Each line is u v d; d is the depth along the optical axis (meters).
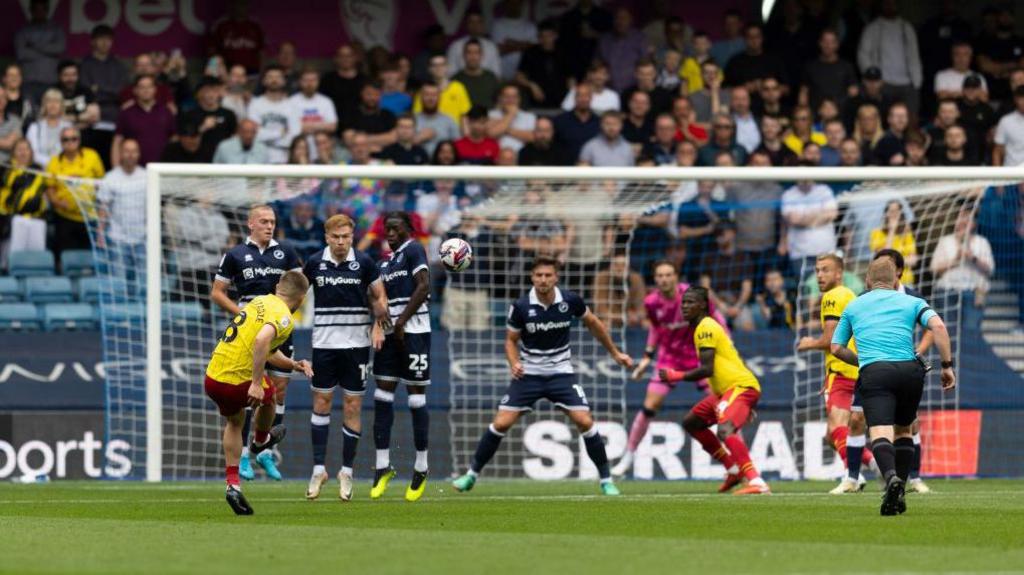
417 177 52.62
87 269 64.06
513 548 26.52
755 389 45.78
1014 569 23.16
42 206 64.06
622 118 69.19
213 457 55.47
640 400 57.38
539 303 43.69
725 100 71.88
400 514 35.47
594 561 24.14
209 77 66.50
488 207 61.94
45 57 71.25
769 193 65.31
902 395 34.47
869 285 35.88
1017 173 54.34
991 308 63.25
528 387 44.28
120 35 74.62
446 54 74.50
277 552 25.64
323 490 47.28
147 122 66.94
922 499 41.72
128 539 28.41
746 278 64.56
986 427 58.06
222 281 43.25
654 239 64.38
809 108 70.25
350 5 76.50
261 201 57.88
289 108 68.25
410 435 55.41
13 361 54.88
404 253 41.56
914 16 79.06
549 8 77.06
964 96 71.56
